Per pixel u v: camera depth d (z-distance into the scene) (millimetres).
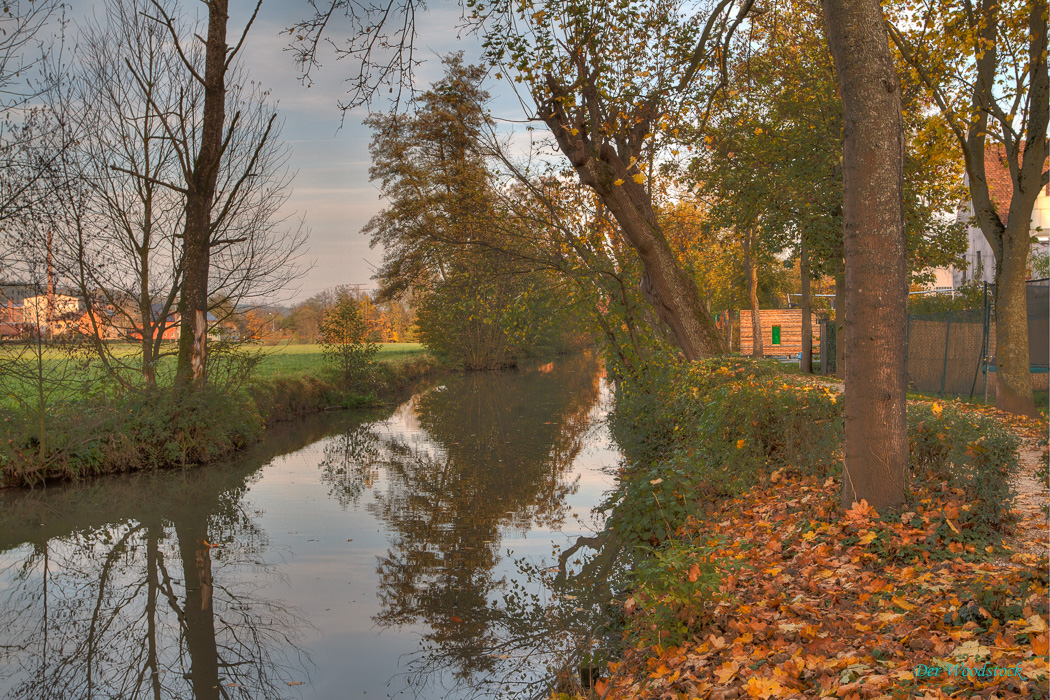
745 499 8031
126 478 13398
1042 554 4895
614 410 19250
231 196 16406
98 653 6254
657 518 7719
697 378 10805
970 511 5750
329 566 8305
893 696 3105
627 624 5871
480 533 9367
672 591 4926
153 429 14484
